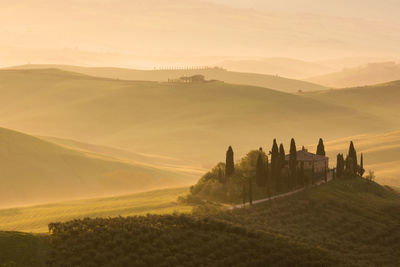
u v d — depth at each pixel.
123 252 112.38
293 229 154.25
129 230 122.44
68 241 113.50
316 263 123.56
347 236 160.62
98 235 117.06
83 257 108.62
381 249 154.50
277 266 120.25
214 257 118.88
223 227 133.62
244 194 168.88
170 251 117.06
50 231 120.38
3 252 104.56
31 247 108.81
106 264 107.31
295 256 124.69
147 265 110.50
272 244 127.94
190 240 123.81
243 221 148.75
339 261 127.94
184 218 135.50
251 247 125.88
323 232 159.25
